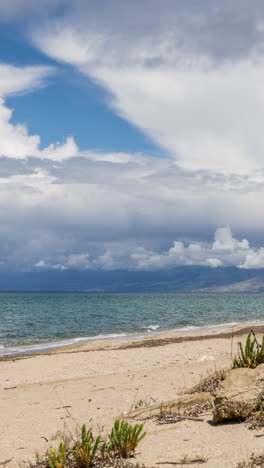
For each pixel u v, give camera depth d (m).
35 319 62.00
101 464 5.18
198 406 7.78
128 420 7.80
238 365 9.55
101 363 19.30
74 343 33.09
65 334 41.22
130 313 76.81
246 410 6.21
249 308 97.62
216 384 9.43
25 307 103.12
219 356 17.48
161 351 22.69
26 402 10.84
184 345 25.34
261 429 5.61
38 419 8.71
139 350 23.64
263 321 57.34
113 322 56.12
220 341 26.73
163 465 4.70
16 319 62.09
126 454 5.31
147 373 14.23
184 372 13.46
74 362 19.88
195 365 14.85
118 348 26.25
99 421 8.12
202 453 4.93
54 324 53.22
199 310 87.69
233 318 63.62
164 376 13.12
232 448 4.99
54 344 32.50
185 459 4.77
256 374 8.16
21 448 6.55
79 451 5.25
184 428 6.38
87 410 9.35
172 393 10.19
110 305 116.38
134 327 48.56
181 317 65.88
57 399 10.98
